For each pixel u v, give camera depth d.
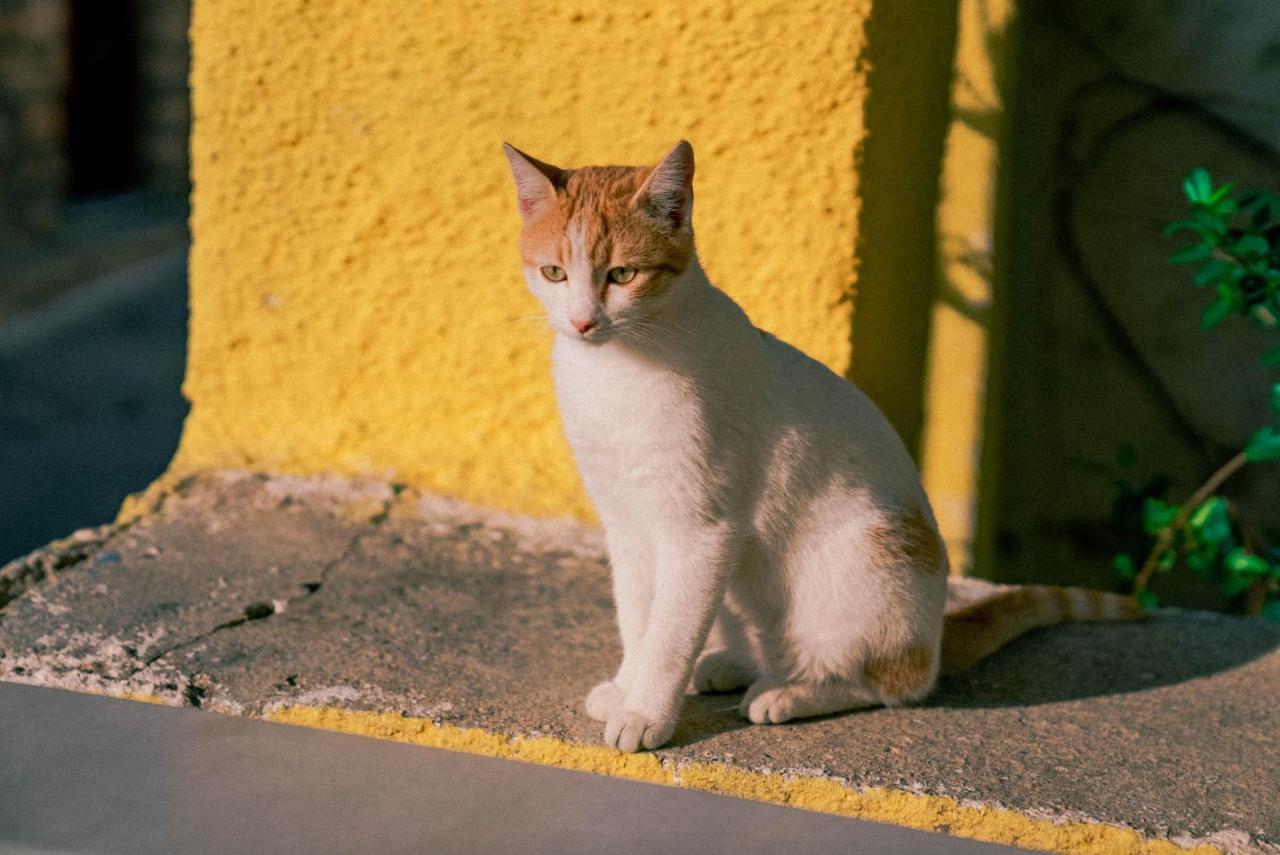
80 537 1.43
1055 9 1.65
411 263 1.50
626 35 1.41
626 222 1.12
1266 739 1.18
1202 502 1.57
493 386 1.50
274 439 1.55
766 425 1.18
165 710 1.19
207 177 1.51
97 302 3.42
